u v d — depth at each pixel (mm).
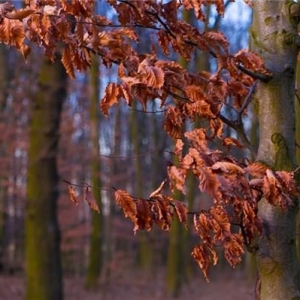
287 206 1925
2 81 10102
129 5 2172
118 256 21109
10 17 2020
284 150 2117
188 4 2297
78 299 15156
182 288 16562
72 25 2207
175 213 2006
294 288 2055
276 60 2195
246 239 1961
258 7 2271
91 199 2025
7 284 15250
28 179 7988
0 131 11773
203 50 2256
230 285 17531
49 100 7957
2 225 18672
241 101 2348
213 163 1878
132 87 2180
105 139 20953
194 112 2246
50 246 7898
